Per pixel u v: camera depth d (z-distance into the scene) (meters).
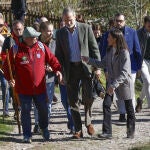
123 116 19.02
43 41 16.84
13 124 18.39
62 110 21.64
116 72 15.73
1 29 19.58
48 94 16.97
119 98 16.14
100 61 15.93
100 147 15.02
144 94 21.19
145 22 20.34
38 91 15.51
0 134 16.69
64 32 15.86
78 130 16.22
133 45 18.48
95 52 16.00
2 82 19.38
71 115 16.47
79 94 16.16
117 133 16.97
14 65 15.55
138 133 17.00
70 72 15.93
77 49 15.84
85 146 15.20
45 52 15.66
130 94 16.00
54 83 17.14
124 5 40.31
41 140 16.09
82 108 21.81
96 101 24.03
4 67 15.84
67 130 17.61
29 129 15.72
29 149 14.88
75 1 41.53
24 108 15.58
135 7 39.38
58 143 15.66
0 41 19.06
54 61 15.69
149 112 21.47
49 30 16.73
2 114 20.20
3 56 15.93
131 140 15.91
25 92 15.49
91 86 16.08
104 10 40.72
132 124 16.14
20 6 26.92
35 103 15.79
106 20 40.28
